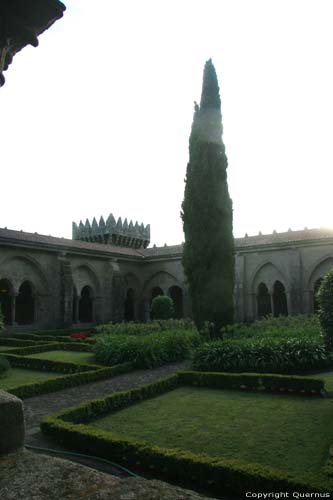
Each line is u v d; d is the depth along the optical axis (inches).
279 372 482.0
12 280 945.5
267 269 1094.4
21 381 474.6
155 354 577.6
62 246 1027.9
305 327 674.2
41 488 80.4
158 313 999.0
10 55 117.6
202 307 693.9
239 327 743.1
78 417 312.7
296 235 1071.6
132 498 76.5
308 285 1024.2
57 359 616.4
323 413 319.6
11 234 934.4
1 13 105.0
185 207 736.3
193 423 305.1
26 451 98.3
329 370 494.0
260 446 251.0
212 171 720.3
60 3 106.7
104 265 1179.3
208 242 701.3
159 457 218.1
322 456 230.2
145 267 1289.4
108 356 567.8
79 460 236.2
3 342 819.4
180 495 77.7
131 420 318.3
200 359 516.4
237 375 427.5
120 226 1615.4
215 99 756.6
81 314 1202.0
